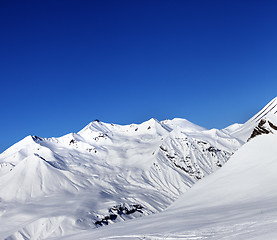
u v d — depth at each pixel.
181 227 33.03
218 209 47.25
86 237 39.88
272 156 68.06
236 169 73.31
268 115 79.69
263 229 21.31
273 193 50.97
